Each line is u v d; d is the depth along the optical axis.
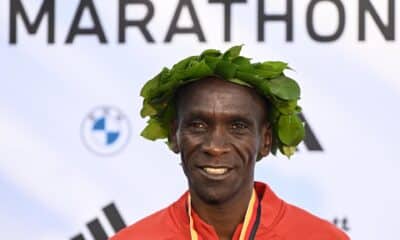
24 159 9.82
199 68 7.07
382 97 9.72
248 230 7.34
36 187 9.82
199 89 7.13
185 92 7.18
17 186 9.82
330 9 9.74
